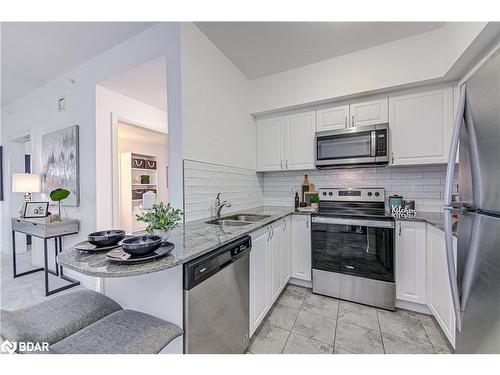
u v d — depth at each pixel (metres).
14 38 2.01
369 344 1.54
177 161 1.72
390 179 2.48
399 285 1.97
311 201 2.70
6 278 2.71
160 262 0.90
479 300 0.95
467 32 1.49
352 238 2.14
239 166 2.55
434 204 2.28
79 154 2.50
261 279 1.68
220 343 1.18
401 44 2.05
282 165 2.78
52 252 2.85
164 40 1.78
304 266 2.39
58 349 0.81
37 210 2.73
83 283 2.51
